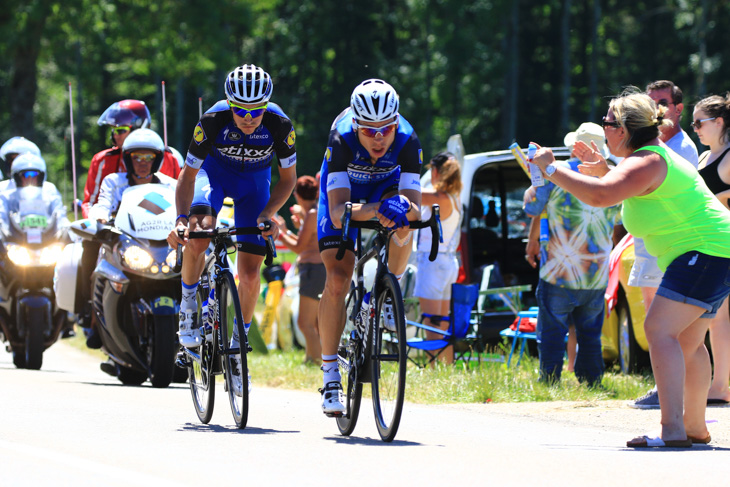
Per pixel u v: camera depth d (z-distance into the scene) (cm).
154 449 1680
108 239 2927
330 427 2047
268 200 2198
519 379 2738
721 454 1753
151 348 2908
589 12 17362
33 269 3478
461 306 3086
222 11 11769
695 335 1891
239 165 2145
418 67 17300
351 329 1939
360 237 1931
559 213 2692
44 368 3734
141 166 3028
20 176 3612
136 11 11169
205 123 2061
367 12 17262
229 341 1988
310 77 17712
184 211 2067
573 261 2692
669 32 16775
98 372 3666
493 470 1526
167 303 2869
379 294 1834
